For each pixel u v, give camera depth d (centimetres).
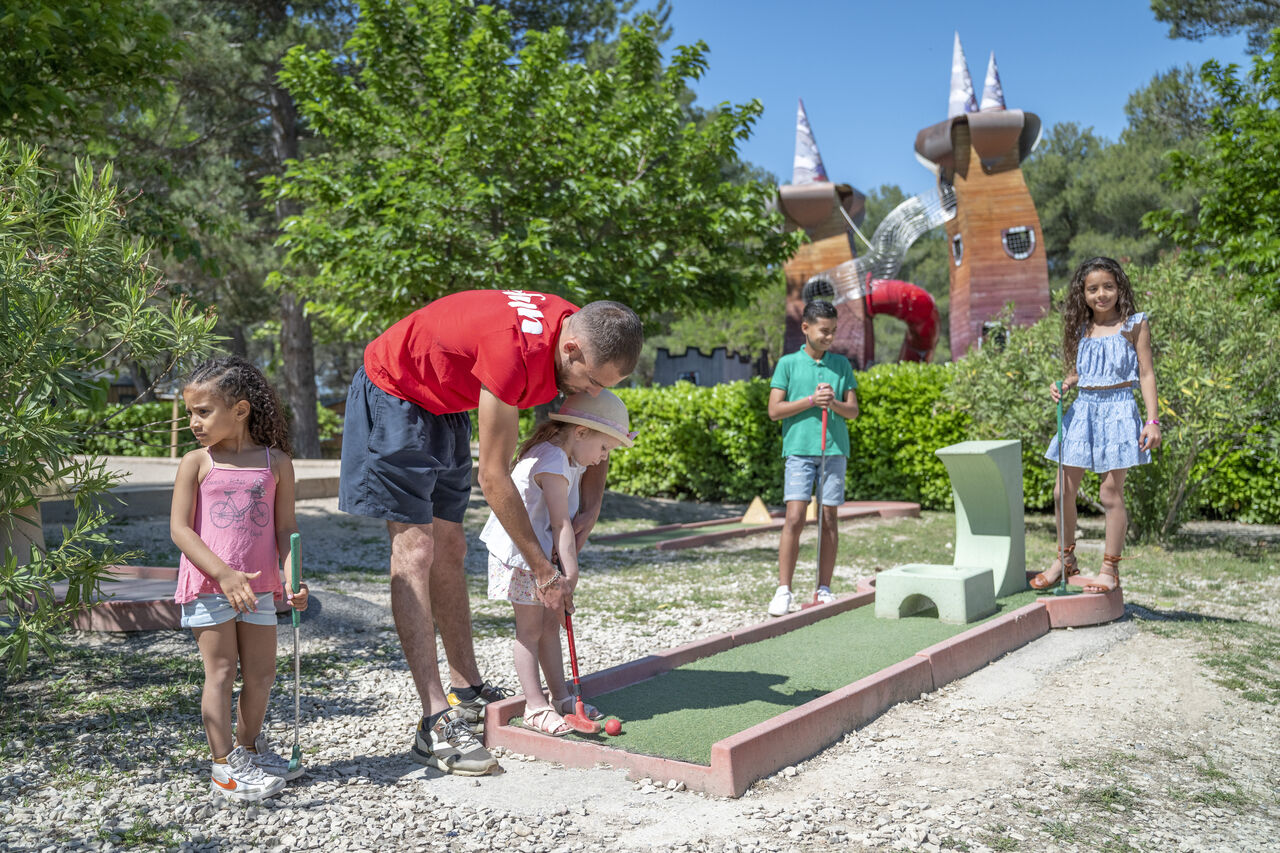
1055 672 474
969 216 1605
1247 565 805
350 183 1204
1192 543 952
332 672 474
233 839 279
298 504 1259
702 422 1489
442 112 1192
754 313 4069
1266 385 896
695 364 2456
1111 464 559
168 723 388
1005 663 485
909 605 566
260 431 327
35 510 473
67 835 279
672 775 323
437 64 1205
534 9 2345
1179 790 327
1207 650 510
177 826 288
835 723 373
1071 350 585
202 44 1798
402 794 317
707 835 284
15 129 661
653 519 1314
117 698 422
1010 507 590
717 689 414
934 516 1263
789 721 346
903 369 1364
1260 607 636
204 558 307
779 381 616
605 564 877
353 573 801
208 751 355
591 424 347
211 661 313
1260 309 917
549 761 347
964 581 528
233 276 1973
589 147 1209
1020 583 605
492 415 322
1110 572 579
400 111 1261
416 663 348
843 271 1797
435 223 1104
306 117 1227
